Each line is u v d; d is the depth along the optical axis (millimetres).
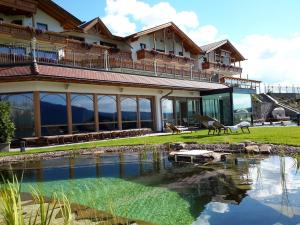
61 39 29562
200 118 22047
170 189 8062
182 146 15109
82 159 13695
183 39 45656
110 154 14781
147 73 33719
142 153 14688
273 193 7117
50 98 21141
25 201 7176
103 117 24234
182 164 11625
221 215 5961
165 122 29453
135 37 38219
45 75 19734
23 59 23578
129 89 26125
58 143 20172
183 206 6613
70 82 21656
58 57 27109
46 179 10078
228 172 9609
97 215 6160
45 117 20797
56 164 12758
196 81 36000
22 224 3229
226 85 39688
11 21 29688
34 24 30203
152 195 7586
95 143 18594
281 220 5535
